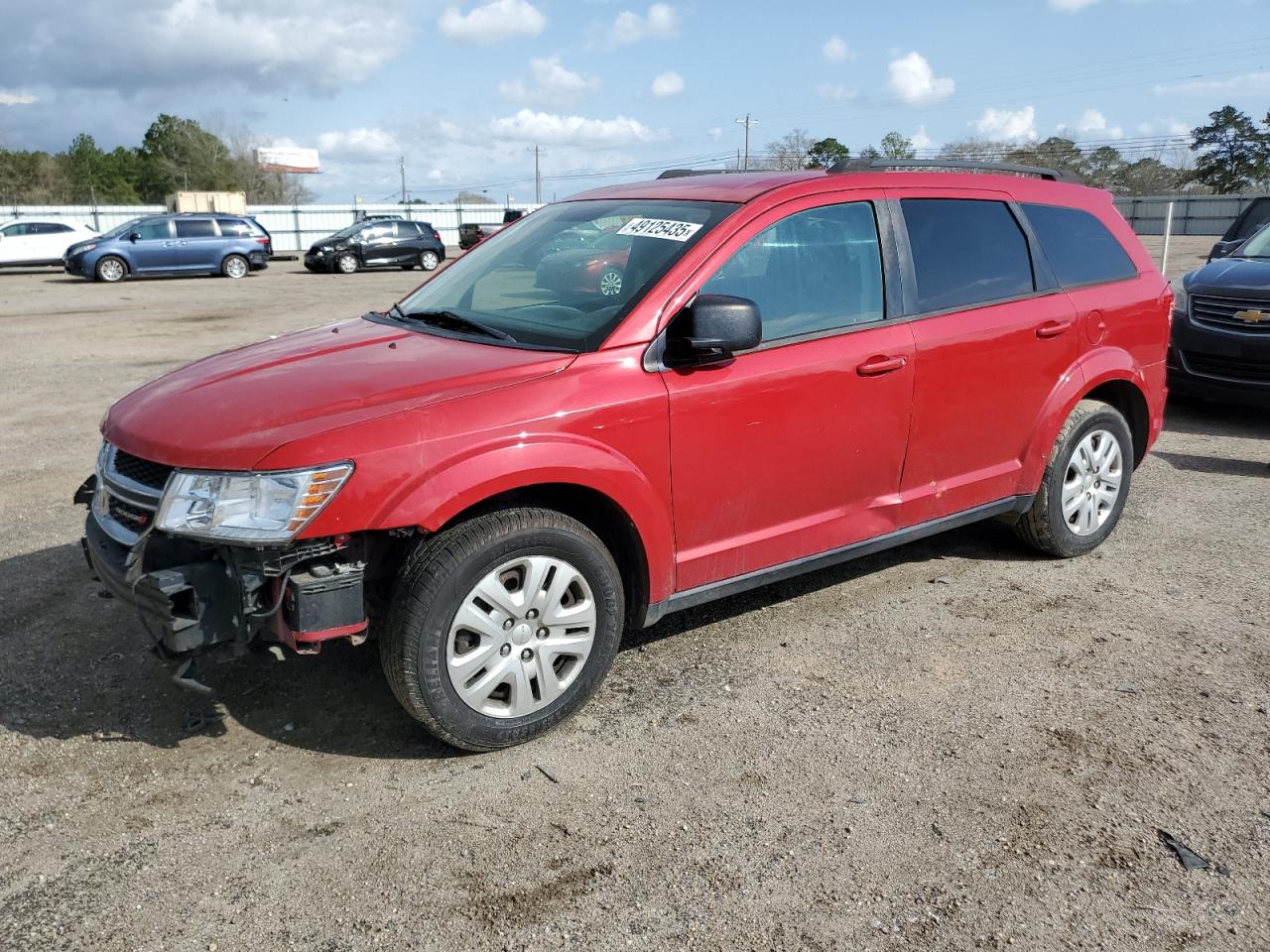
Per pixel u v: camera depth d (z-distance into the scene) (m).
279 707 3.53
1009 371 4.34
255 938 2.44
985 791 3.03
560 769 3.16
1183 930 2.47
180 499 2.87
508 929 2.47
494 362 3.28
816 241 3.80
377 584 3.21
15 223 27.94
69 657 3.88
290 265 34.25
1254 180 64.88
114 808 2.95
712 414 3.46
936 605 4.40
